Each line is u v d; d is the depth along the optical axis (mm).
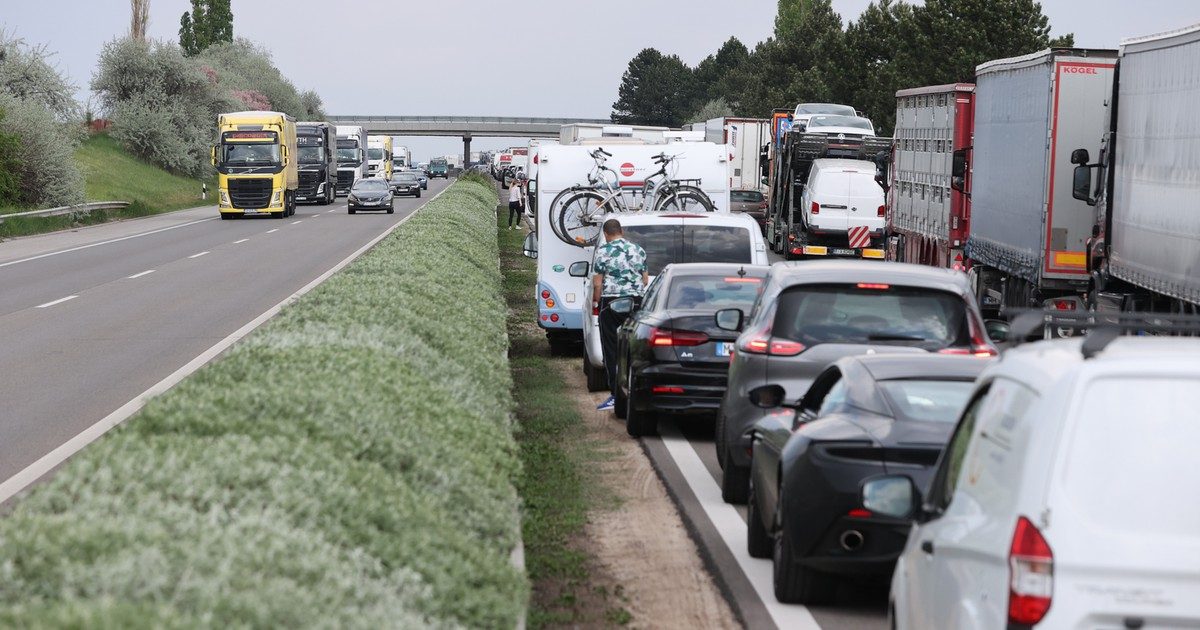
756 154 134375
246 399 17781
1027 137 45812
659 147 46562
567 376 40062
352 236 100125
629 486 24594
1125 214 36719
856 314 22219
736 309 26234
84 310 51750
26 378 35031
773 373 22188
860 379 17531
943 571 10656
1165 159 33031
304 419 17344
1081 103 43219
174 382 34094
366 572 12797
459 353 29578
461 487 17438
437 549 14336
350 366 22422
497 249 79875
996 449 10125
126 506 12023
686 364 28438
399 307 32250
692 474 25750
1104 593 8773
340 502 14109
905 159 68375
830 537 16234
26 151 117750
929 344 21609
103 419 28953
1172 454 8906
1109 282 39406
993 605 9281
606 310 34219
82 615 8828
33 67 139125
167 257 80000
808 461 16500
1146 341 10016
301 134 163375
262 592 10477
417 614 12312
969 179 56719
